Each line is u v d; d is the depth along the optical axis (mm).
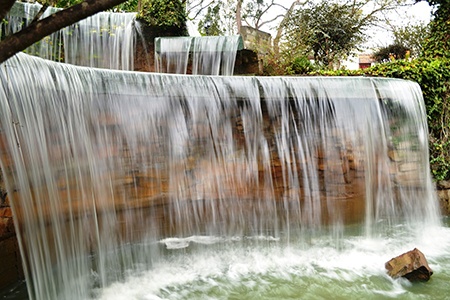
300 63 9656
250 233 6250
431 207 7016
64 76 4355
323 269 5238
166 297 4457
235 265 5426
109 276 4812
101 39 8828
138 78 5359
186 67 8180
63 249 4117
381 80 6668
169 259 5539
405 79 7332
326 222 6426
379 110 6582
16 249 3930
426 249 5926
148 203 5500
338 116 6398
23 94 3732
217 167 6078
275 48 12195
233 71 8195
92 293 4480
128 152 5242
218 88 6004
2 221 3748
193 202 5949
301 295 4480
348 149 6457
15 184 3572
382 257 5641
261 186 6273
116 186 5070
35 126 3852
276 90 6184
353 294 4480
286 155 6320
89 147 4652
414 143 6855
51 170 4023
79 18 1572
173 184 5746
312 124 6336
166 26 8977
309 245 6152
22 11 7953
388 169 6684
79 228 4398
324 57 15883
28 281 3646
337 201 6445
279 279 4938
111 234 4961
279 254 5820
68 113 4340
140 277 4988
